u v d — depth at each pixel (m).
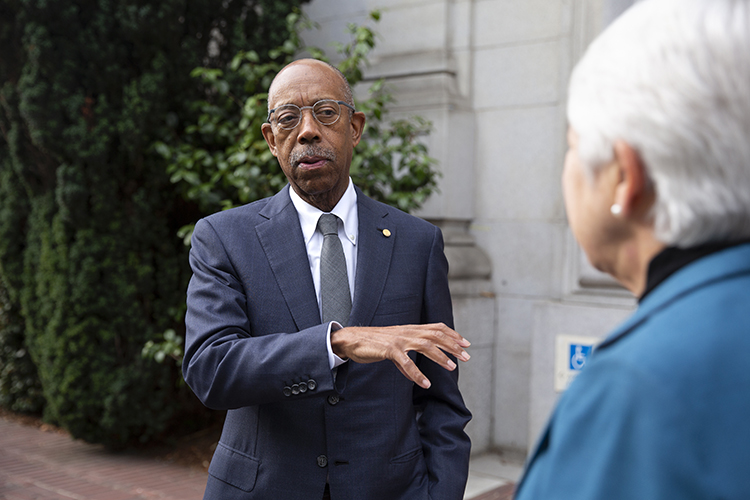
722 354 0.56
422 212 4.40
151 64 4.03
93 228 4.01
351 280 1.69
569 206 0.75
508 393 4.33
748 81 0.60
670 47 0.62
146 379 4.13
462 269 4.18
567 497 0.58
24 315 4.51
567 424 0.60
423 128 4.36
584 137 0.67
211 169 4.09
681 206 0.62
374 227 1.73
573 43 3.99
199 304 1.56
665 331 0.59
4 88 4.02
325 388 1.38
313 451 1.53
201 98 4.43
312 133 1.59
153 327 4.22
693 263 0.64
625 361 0.58
